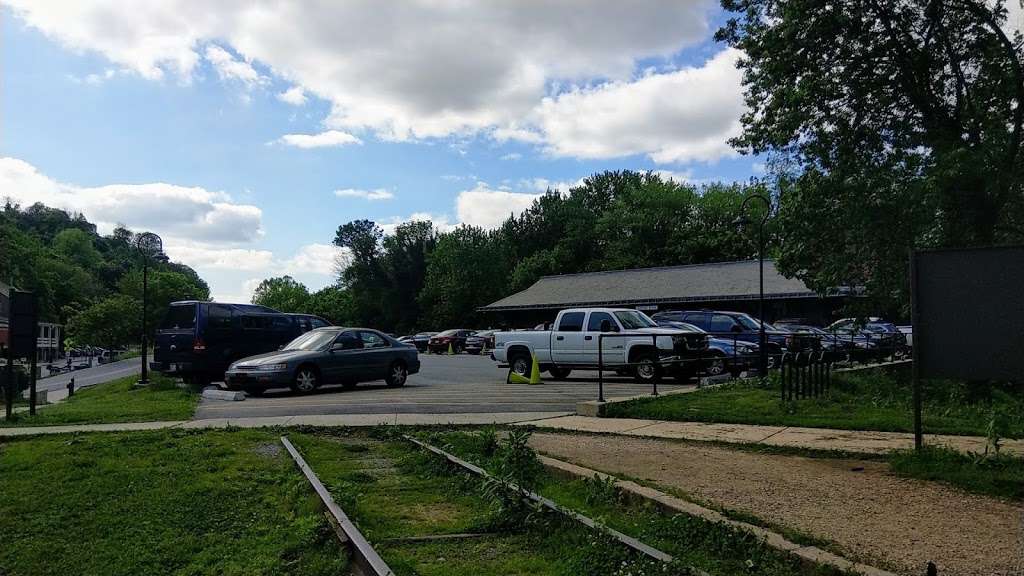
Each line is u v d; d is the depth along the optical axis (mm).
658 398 12984
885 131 17656
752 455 8344
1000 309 7109
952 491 6426
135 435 9930
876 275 17719
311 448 9273
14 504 6730
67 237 143000
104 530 6105
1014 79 16312
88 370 63438
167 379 20375
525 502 5961
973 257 7250
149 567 5332
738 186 70875
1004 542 4914
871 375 17234
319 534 5652
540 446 9078
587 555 4781
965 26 17078
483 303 74688
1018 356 7004
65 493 7047
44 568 5375
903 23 17297
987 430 8281
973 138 16844
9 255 92250
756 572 4461
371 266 92688
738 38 19234
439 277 78938
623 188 85250
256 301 133375
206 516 6438
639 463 7848
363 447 9500
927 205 16250
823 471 7352
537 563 4922
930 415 11000
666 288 42031
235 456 8641
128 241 180500
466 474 7426
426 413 12469
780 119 18375
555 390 16891
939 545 4848
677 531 5230
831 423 10164
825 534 5105
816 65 17969
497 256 76125
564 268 74500
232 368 16406
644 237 67938
